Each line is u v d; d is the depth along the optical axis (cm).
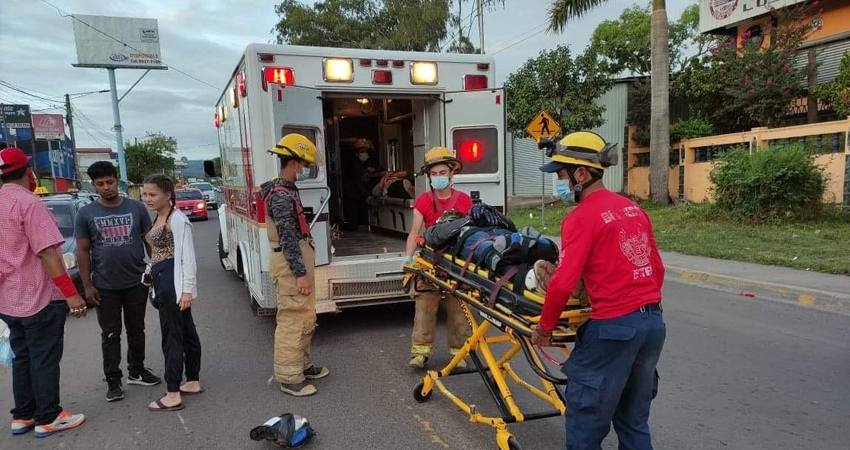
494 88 628
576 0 1373
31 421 396
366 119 887
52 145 3700
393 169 845
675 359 490
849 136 1052
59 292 384
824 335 538
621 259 245
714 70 1541
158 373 511
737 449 337
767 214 1051
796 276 724
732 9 1577
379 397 433
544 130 1191
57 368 391
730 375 451
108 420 409
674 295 720
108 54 3722
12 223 361
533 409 402
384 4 2561
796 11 1349
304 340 445
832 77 1366
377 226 861
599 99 1853
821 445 338
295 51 554
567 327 270
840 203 1066
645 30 1989
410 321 647
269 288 550
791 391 416
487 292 319
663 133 1408
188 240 420
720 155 1194
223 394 450
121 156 3684
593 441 258
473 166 632
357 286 574
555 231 1250
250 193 591
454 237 377
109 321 439
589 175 256
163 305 420
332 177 852
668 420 377
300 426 356
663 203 1423
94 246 433
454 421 389
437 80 615
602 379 250
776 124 1397
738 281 725
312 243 443
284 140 423
